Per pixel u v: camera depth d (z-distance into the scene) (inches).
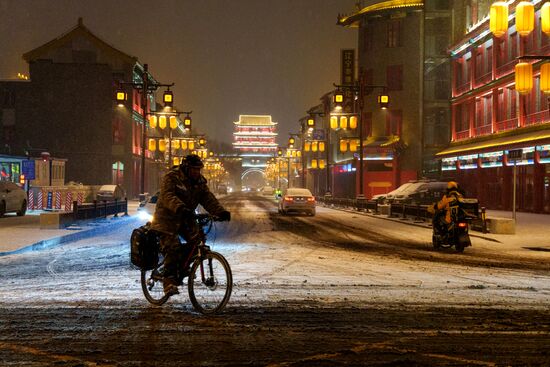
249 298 401.1
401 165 3139.8
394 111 3186.5
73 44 3280.0
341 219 1603.1
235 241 936.9
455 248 851.4
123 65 3287.4
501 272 585.0
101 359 245.1
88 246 854.5
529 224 1395.2
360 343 275.0
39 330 299.1
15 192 1519.4
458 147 2689.5
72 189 2053.4
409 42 3139.8
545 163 1878.7
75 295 414.6
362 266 622.8
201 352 257.3
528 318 337.4
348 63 3437.5
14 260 677.3
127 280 503.2
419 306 374.9
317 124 4534.9
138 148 3511.3
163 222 341.1
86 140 3225.9
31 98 3211.1
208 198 346.6
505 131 2178.9
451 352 259.6
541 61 1895.9
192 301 344.5
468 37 2573.8
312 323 318.7
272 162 7219.5
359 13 3329.2
